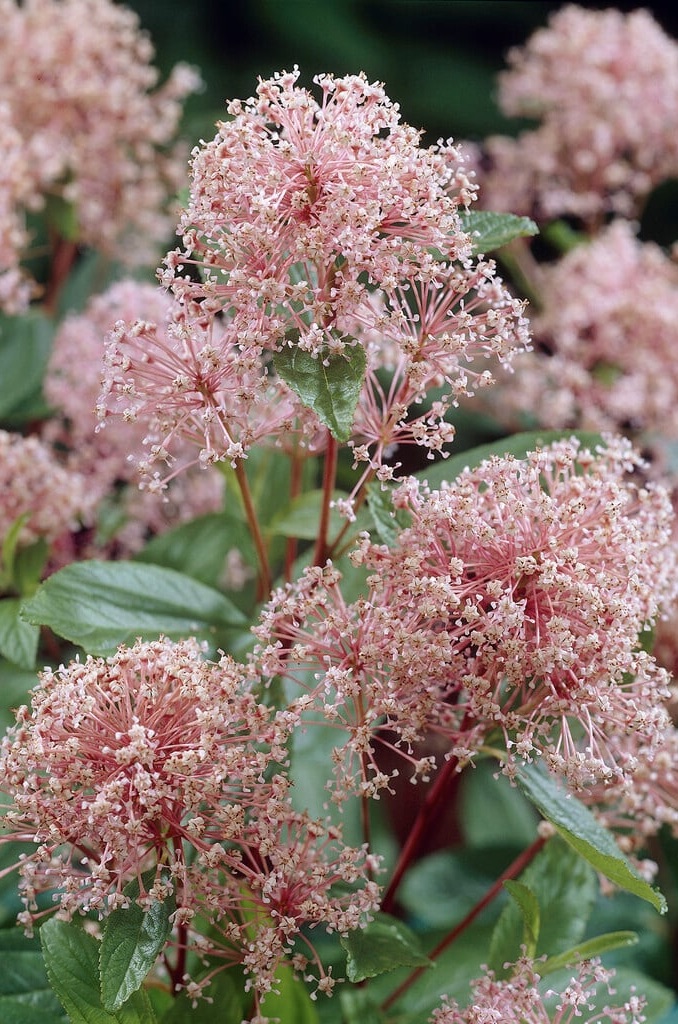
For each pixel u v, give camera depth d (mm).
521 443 537
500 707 477
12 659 538
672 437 708
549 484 491
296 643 507
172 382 473
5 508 591
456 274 471
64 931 473
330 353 469
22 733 465
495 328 494
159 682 463
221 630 526
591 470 509
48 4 712
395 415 485
